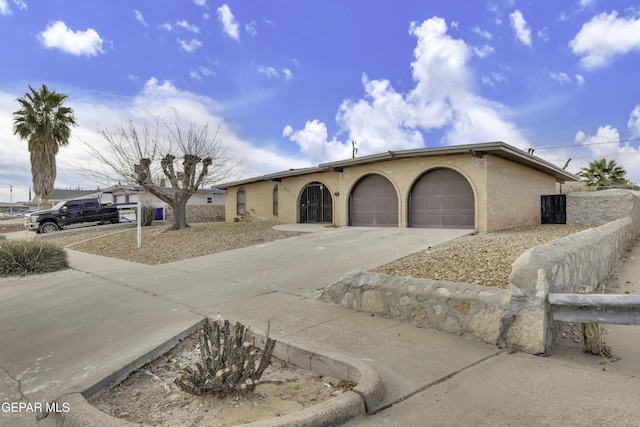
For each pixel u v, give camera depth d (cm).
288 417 271
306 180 2047
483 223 1359
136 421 303
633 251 1146
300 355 405
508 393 320
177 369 407
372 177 1709
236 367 328
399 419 289
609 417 280
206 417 306
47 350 461
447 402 309
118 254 1306
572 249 534
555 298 401
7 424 307
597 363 382
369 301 558
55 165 2938
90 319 578
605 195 1677
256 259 1050
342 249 1124
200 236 1530
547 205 1823
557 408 294
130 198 3078
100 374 365
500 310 428
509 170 1533
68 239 1830
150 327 529
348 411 288
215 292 720
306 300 641
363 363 362
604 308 382
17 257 1001
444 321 473
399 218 1584
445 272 693
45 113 2823
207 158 1727
